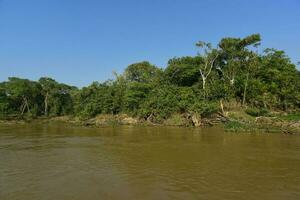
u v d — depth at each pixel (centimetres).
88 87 8194
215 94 6475
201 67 7256
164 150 2761
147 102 6488
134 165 2123
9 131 4859
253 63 6769
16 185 1620
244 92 6431
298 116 5466
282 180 1739
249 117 5634
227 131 4403
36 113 9700
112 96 7581
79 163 2192
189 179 1759
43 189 1554
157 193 1506
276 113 6038
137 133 4338
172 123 5750
